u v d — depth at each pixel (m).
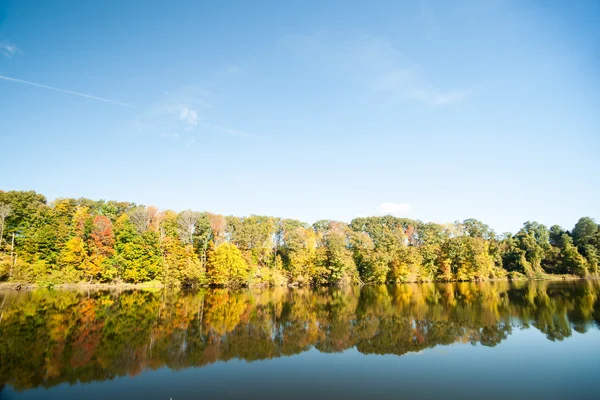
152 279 68.25
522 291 57.22
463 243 83.19
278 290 65.31
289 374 18.38
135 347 23.02
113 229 69.00
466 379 17.69
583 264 87.50
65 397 15.30
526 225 109.56
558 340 24.88
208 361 20.58
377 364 20.06
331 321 32.47
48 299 44.62
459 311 37.62
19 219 63.97
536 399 15.21
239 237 76.56
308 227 98.88
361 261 81.12
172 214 82.69
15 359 20.28
